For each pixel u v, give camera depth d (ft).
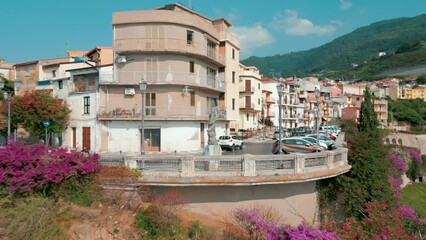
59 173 42.01
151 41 108.99
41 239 38.32
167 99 109.50
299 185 52.13
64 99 118.62
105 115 108.47
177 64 110.22
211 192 46.85
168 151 108.06
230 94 142.20
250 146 126.72
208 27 121.70
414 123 333.62
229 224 44.14
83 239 39.09
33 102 102.63
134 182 43.21
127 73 109.29
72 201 42.88
